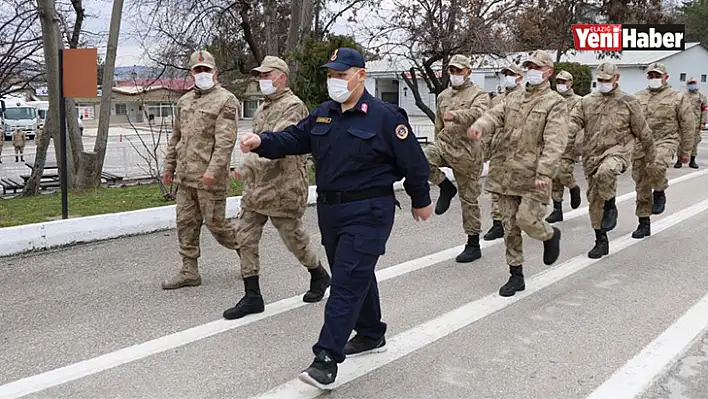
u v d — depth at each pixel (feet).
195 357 13.89
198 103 17.54
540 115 17.15
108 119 43.09
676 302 17.69
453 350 14.35
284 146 13.08
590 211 22.72
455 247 24.03
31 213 29.25
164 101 50.72
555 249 18.19
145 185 45.19
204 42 53.98
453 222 28.48
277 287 18.90
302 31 48.29
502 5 56.80
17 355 13.98
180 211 18.26
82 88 24.97
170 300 17.65
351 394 12.25
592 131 22.56
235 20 54.75
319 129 12.66
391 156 12.45
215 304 17.33
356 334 14.16
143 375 13.01
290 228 16.53
